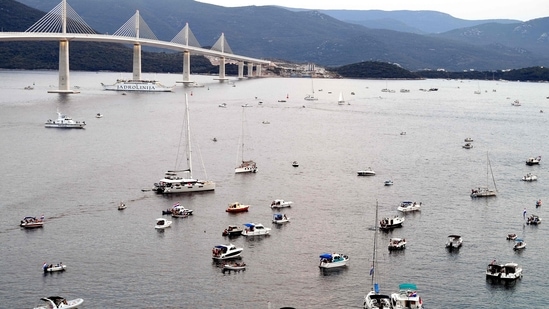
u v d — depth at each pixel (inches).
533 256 4333.2
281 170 6786.4
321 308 3533.5
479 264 4178.2
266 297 3651.6
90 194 5561.0
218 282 3828.7
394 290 3759.8
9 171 6314.0
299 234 4672.7
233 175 6476.4
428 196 5826.8
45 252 4200.3
